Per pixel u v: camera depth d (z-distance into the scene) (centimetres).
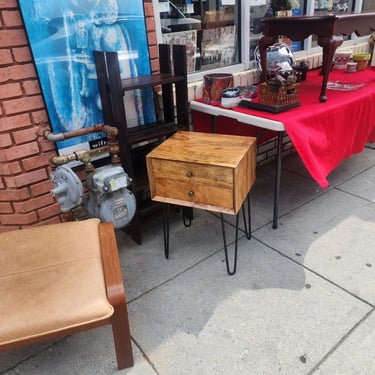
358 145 224
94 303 116
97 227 154
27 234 147
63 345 148
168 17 220
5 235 146
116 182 165
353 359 135
